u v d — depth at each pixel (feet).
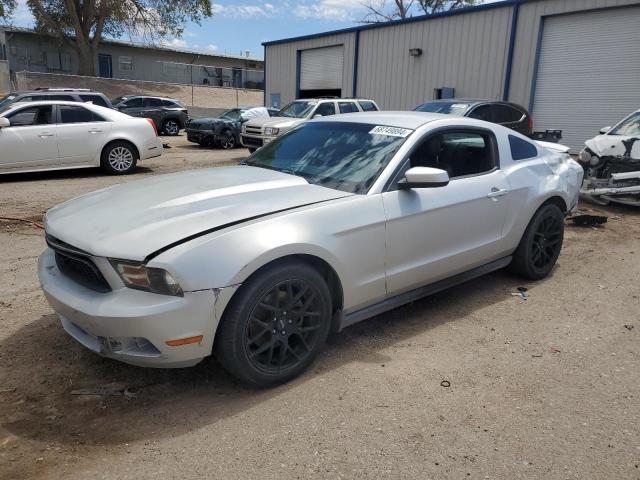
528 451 8.52
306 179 12.37
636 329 13.39
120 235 9.34
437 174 11.21
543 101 53.93
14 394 9.93
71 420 9.20
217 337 9.42
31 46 120.98
